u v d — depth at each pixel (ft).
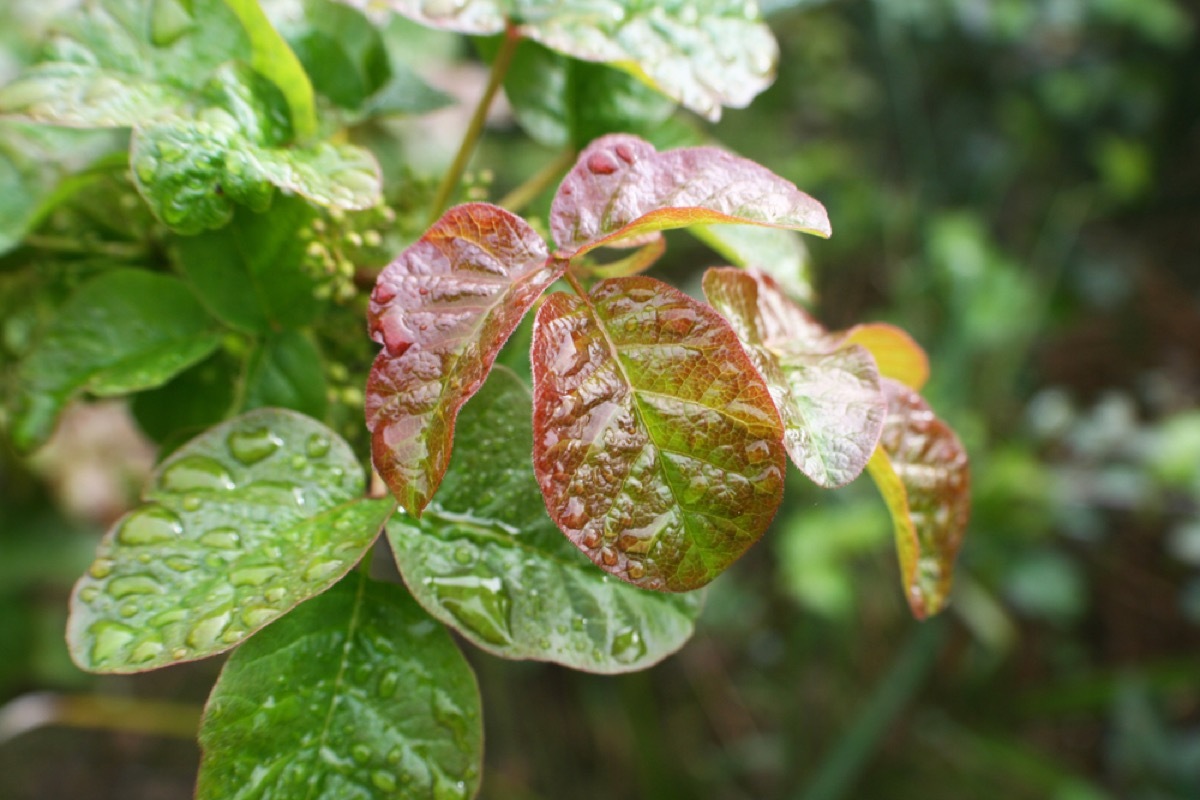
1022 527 2.74
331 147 0.82
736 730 3.00
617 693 2.94
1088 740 3.12
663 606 0.76
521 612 0.74
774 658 3.07
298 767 0.72
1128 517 3.52
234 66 0.80
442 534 0.75
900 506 0.80
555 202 0.72
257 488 0.75
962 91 4.03
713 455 0.69
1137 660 3.25
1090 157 4.18
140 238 0.95
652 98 0.98
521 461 0.76
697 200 0.72
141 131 0.76
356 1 0.82
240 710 0.71
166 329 0.87
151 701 2.82
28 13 1.13
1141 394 3.84
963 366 2.88
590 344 0.70
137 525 0.73
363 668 0.74
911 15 3.59
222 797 0.70
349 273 0.86
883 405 0.74
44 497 2.28
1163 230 4.43
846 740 2.37
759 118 3.50
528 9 0.85
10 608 2.55
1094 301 3.94
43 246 0.94
